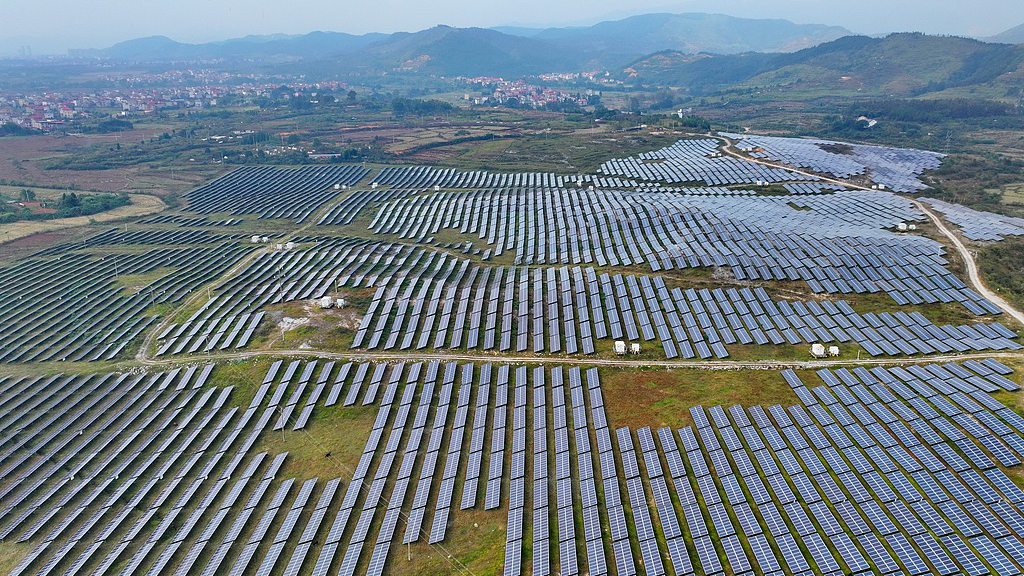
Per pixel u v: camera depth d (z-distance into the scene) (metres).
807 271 117.50
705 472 69.06
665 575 56.50
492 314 114.94
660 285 118.38
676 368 92.50
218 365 105.50
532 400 88.44
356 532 67.50
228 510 73.88
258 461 82.19
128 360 110.88
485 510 68.75
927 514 59.19
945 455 66.50
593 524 63.81
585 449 76.06
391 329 112.50
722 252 130.00
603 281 123.19
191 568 65.62
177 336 116.50
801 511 61.88
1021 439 66.25
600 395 87.25
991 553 53.69
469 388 92.62
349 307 121.75
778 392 83.19
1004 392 75.50
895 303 104.88
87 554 69.38
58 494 81.25
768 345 95.88
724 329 101.38
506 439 80.69
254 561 65.81
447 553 63.44
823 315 102.75
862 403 78.06
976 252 124.12
